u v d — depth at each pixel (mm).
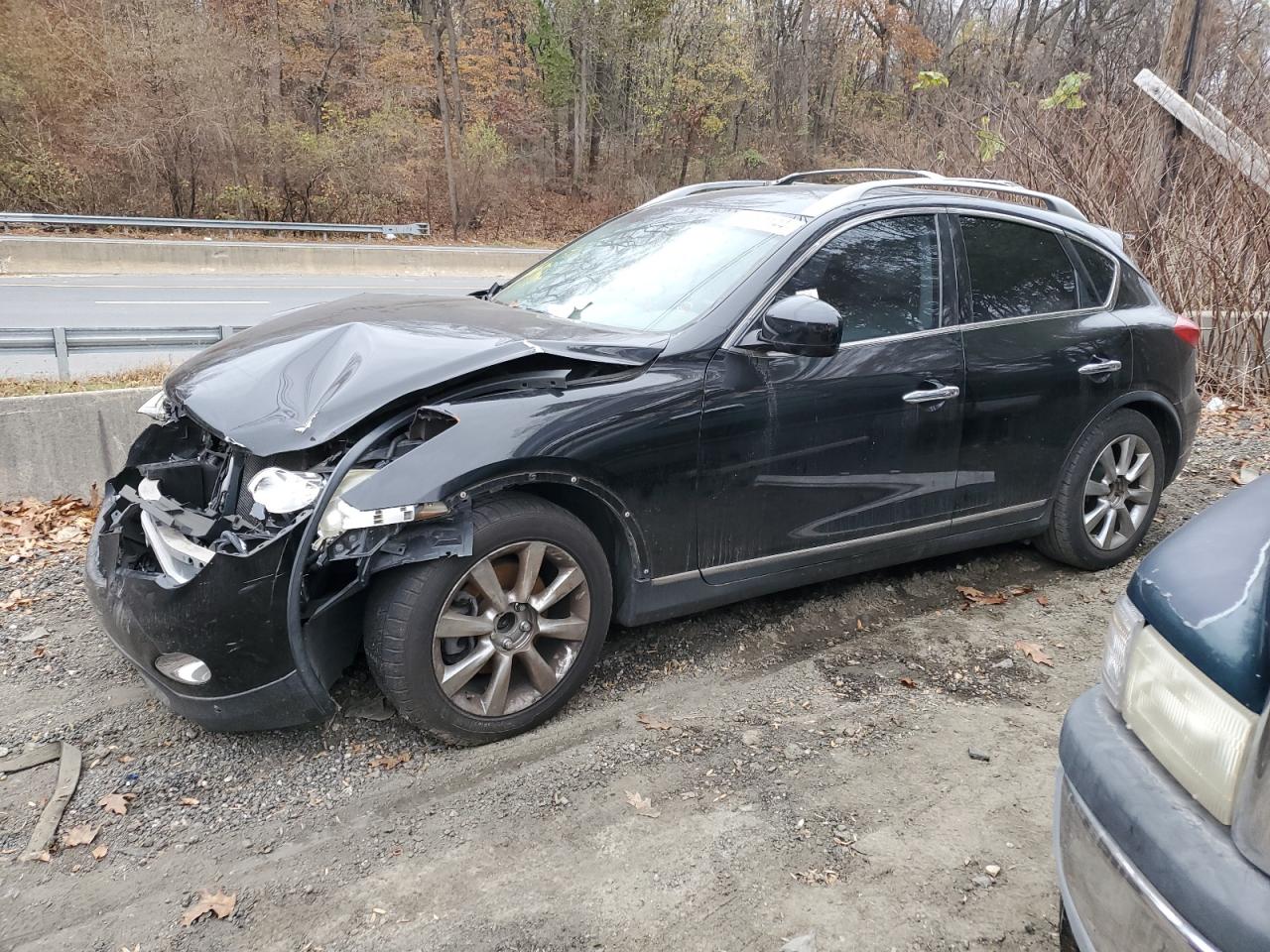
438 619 2752
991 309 3877
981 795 2807
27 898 2367
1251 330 7551
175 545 2711
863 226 3596
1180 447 4625
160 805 2729
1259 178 7312
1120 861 1625
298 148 24938
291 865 2492
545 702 3062
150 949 2217
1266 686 1507
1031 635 3867
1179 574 1816
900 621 3965
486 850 2549
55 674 3463
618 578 3232
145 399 5508
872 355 3488
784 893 2395
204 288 16703
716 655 3631
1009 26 29469
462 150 29594
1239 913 1400
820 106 36906
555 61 33406
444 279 21781
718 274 3410
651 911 2332
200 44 22891
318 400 2742
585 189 34219
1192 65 8570
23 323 11828
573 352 2967
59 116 22297
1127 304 4387
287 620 2590
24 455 5207
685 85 33938
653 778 2863
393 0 32125
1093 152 8289
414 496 2592
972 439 3820
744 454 3234
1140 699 1763
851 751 3031
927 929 2279
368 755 2951
